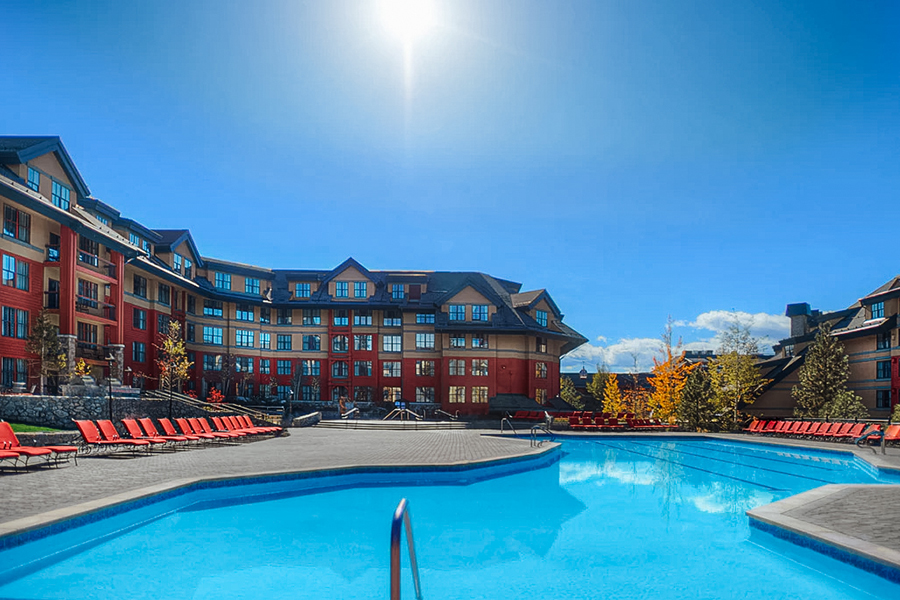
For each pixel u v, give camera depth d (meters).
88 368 32.91
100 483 12.62
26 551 8.55
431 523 12.08
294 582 8.36
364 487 16.09
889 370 39.66
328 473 15.92
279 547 10.07
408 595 7.84
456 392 53.88
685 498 14.93
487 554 9.79
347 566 9.12
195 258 50.47
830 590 8.03
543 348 57.22
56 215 28.50
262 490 14.59
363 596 7.83
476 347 54.16
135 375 41.09
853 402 36.41
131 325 41.06
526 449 22.61
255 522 11.78
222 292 52.34
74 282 29.80
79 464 16.20
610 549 10.12
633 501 14.52
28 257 28.67
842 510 10.42
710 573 8.73
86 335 34.22
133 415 26.80
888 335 39.72
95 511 9.99
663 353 45.88
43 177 30.38
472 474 17.89
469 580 8.51
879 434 26.22
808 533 8.83
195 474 14.27
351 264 57.78
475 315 54.84
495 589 8.13
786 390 45.81
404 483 16.86
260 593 7.90
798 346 49.38
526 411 48.19
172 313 46.78
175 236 47.56
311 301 56.53
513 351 54.38
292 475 15.17
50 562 8.97
